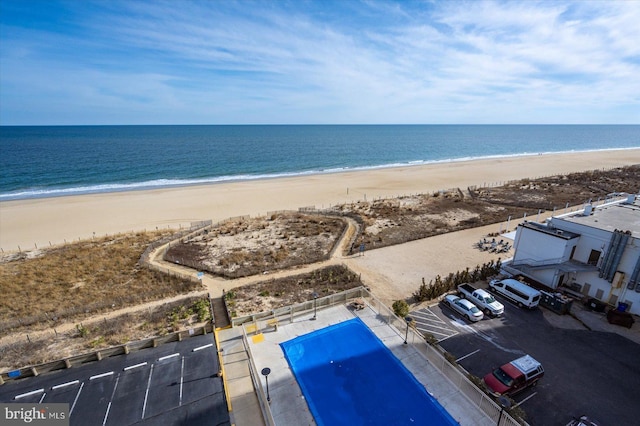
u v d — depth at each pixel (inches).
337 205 2364.7
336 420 636.7
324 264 1390.3
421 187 3031.5
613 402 697.6
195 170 3892.7
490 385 706.2
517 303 1061.8
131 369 731.4
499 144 7731.3
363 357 806.5
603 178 3174.2
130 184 3107.8
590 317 995.3
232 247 1595.7
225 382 696.4
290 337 879.1
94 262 1408.7
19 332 954.7
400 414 649.6
